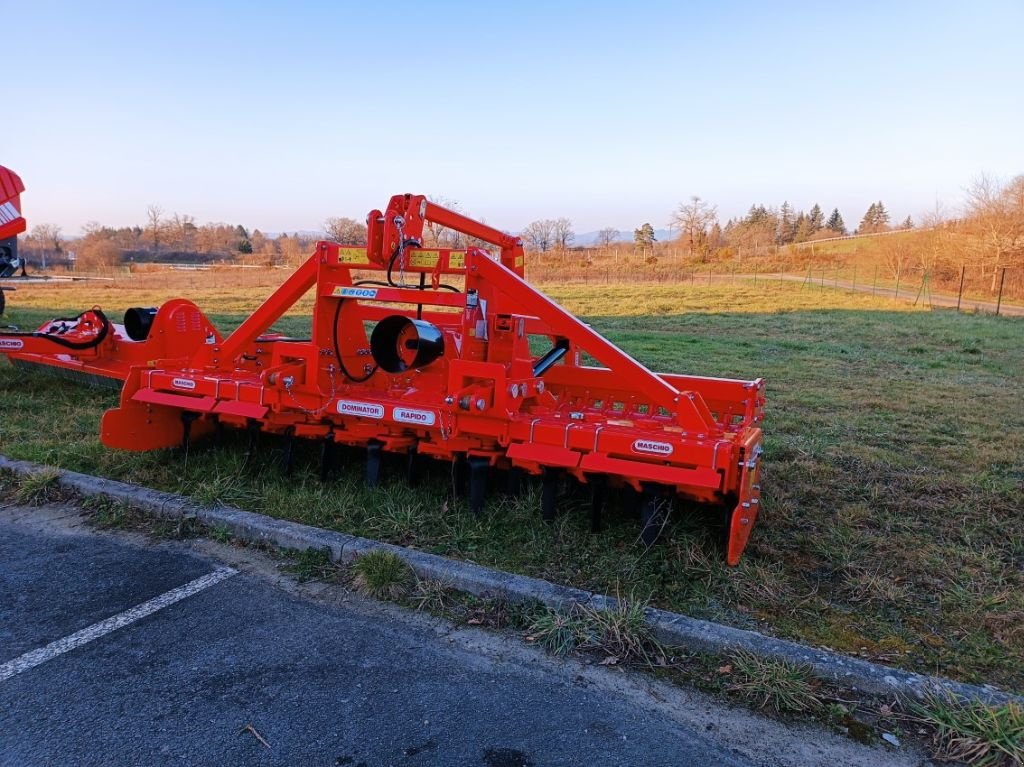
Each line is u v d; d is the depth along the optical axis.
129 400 5.09
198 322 6.45
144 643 3.05
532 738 2.50
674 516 4.22
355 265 4.52
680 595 3.47
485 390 4.09
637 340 14.45
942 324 18.73
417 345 4.14
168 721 2.56
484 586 3.43
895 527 4.42
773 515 4.49
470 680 2.83
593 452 3.91
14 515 4.41
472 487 4.27
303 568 3.72
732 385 4.55
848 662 2.88
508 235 5.37
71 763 2.34
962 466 5.64
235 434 5.59
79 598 3.42
